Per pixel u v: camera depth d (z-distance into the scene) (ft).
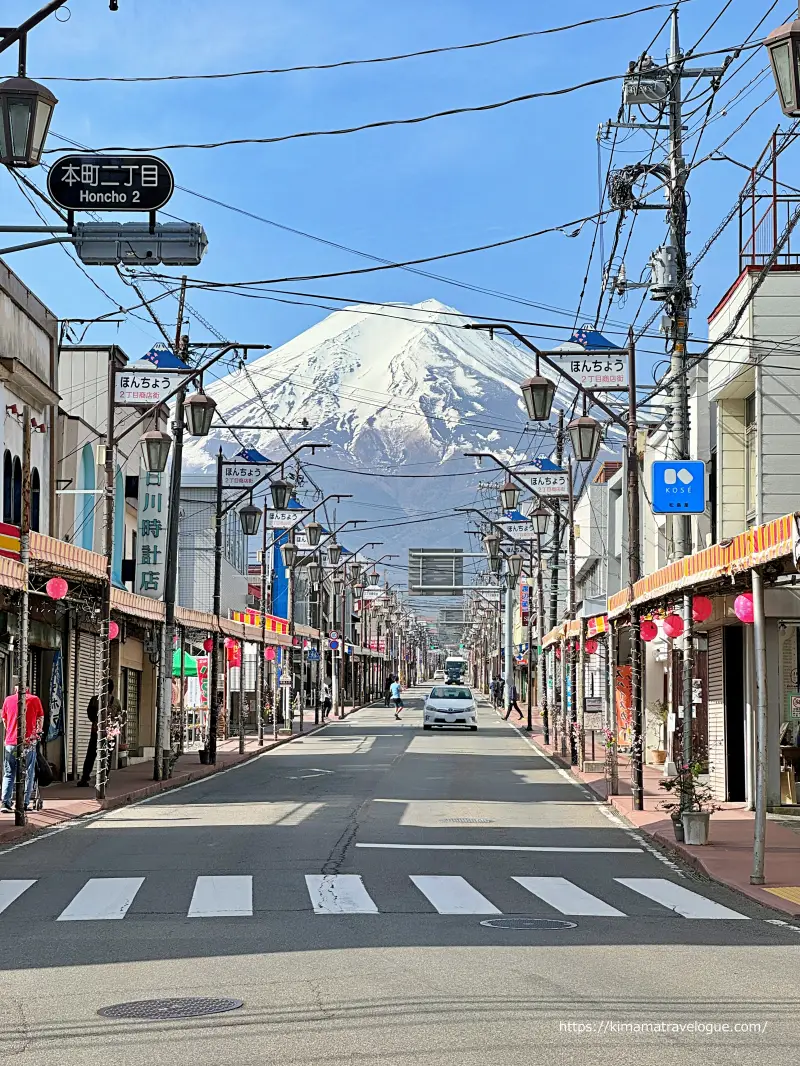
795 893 47.19
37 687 98.27
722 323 93.30
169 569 104.99
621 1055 23.68
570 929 39.24
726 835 66.80
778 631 79.87
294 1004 27.94
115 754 116.26
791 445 83.71
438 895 46.60
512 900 45.80
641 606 81.66
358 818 75.46
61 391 125.18
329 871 52.85
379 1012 27.12
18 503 93.35
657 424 122.93
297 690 281.95
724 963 33.63
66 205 44.83
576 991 29.48
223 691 178.60
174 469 105.09
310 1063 22.94
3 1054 23.97
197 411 87.86
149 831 68.03
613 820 77.61
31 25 42.37
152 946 35.65
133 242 50.55
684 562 65.16
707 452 104.73
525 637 257.34
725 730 87.51
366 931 38.14
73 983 30.66
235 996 28.86
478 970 31.89
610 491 178.81
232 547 213.87
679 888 50.14
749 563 51.67
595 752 136.46
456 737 180.65
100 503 118.21
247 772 116.26
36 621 94.79
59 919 40.68
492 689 360.28
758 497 83.76
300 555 214.07
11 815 73.00
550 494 124.16
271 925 39.32
